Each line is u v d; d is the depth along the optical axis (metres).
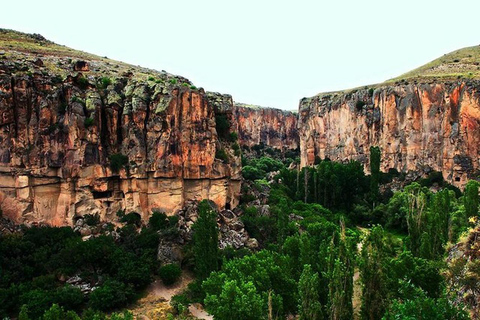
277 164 163.75
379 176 121.31
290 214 86.75
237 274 46.88
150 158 69.69
